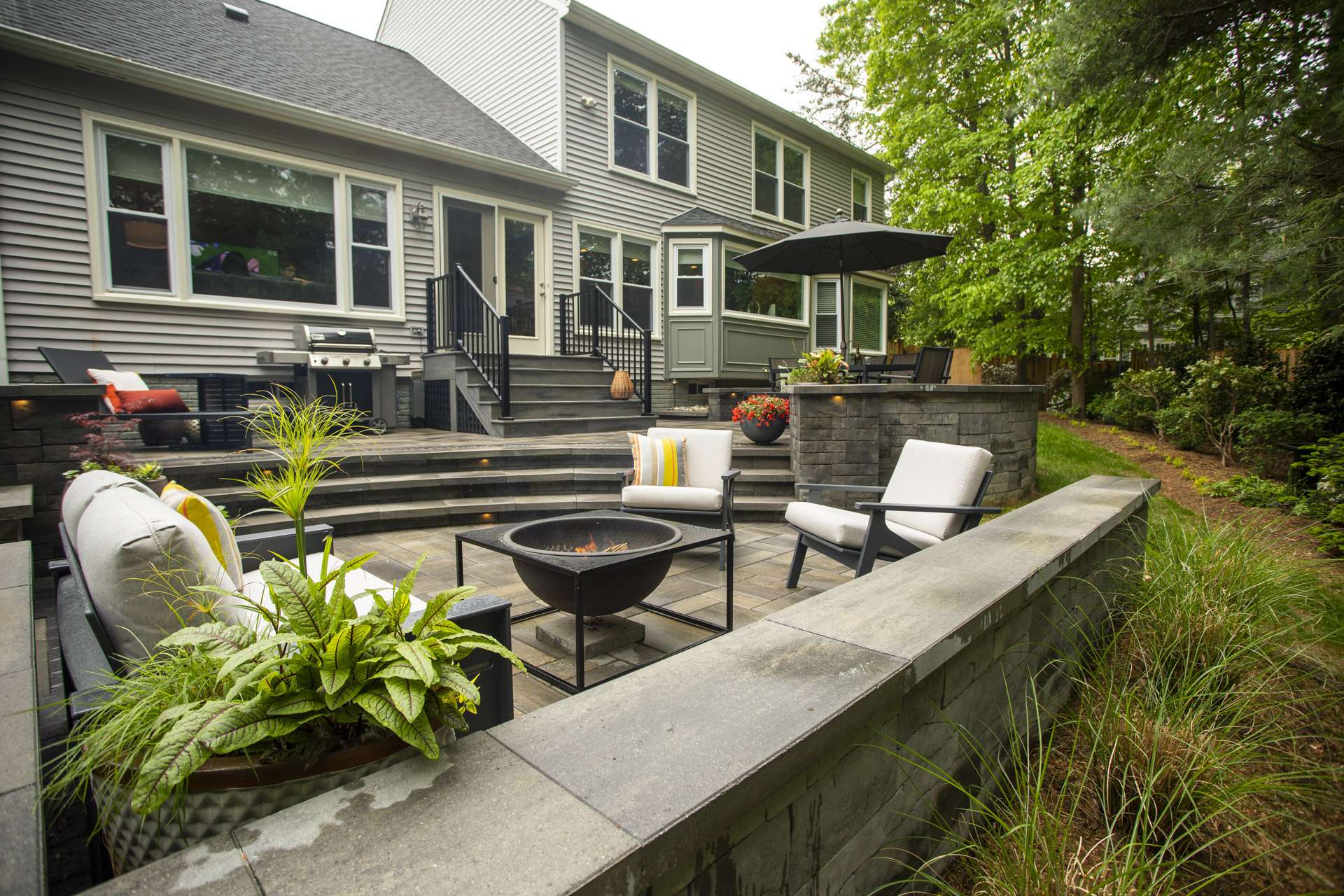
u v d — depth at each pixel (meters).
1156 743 1.72
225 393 6.25
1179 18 5.14
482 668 1.60
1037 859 1.46
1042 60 6.61
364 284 7.55
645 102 10.11
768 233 11.02
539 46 9.08
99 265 5.85
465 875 0.74
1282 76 5.06
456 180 8.09
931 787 1.58
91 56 5.53
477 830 0.82
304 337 6.74
